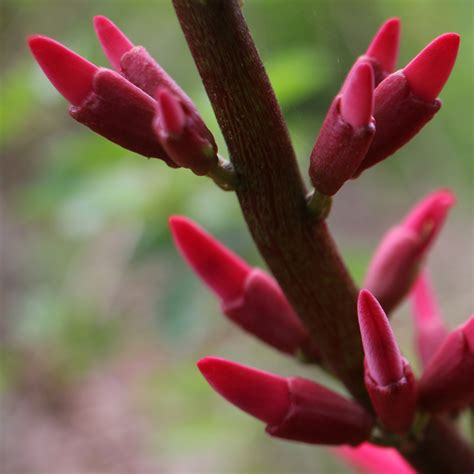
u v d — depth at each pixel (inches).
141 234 10.2
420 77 5.6
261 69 5.6
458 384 6.0
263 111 5.6
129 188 10.0
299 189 5.8
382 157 5.7
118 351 18.8
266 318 6.4
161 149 5.6
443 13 17.7
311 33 14.3
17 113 11.1
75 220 10.9
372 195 22.1
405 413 5.8
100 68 5.6
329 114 5.5
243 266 6.4
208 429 13.9
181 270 10.1
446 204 6.6
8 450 18.8
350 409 6.0
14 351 18.3
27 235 20.0
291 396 5.9
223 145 8.8
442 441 6.1
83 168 10.2
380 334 5.6
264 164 5.7
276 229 5.8
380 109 5.7
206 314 11.4
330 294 5.9
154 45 16.3
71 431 19.0
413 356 14.3
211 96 5.6
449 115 18.3
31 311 15.8
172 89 5.6
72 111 5.6
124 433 18.7
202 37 5.5
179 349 10.2
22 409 19.2
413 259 6.6
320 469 14.7
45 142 17.6
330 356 6.0
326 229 5.9
